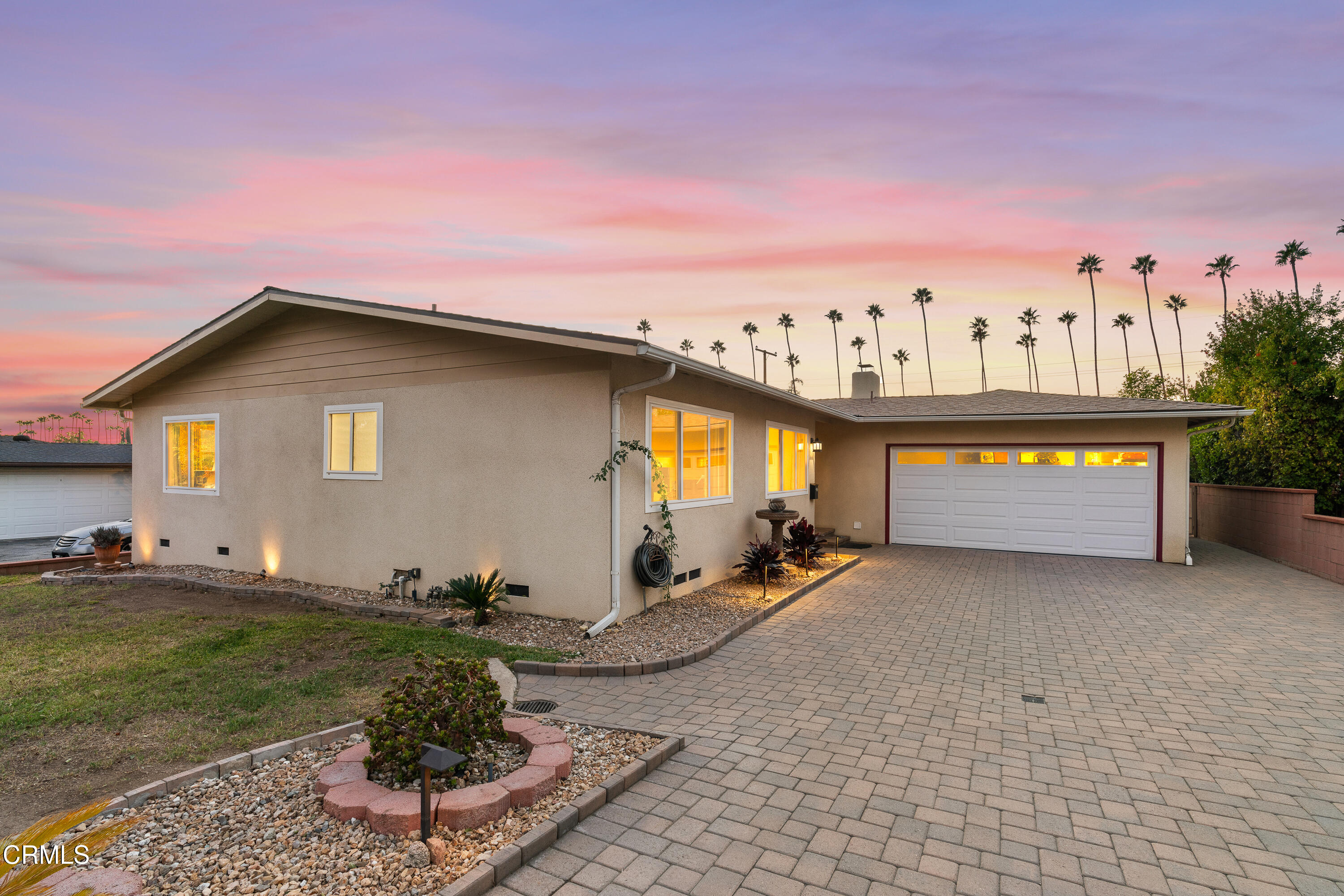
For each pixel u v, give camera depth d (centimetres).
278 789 356
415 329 864
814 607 873
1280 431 1350
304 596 871
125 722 457
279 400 998
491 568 802
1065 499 1366
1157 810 348
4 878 186
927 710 502
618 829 323
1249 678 581
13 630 725
